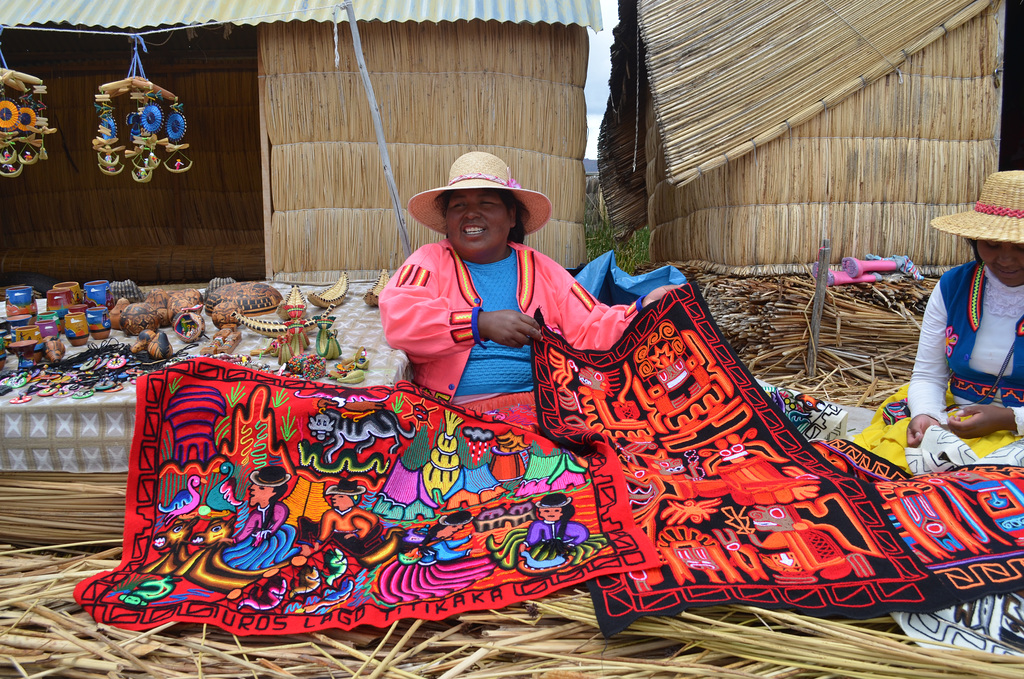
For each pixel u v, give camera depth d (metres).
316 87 4.58
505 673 1.68
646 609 1.68
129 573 1.94
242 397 2.21
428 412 2.29
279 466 2.18
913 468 2.39
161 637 1.76
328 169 4.70
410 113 4.65
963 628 1.69
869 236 4.52
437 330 2.50
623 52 7.19
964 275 2.52
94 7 4.36
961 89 4.43
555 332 2.68
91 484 2.27
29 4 4.33
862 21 4.41
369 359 2.79
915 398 2.60
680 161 4.33
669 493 2.10
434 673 1.70
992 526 1.94
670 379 2.64
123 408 2.20
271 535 2.02
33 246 7.57
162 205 7.50
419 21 4.28
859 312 4.08
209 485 2.16
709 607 1.81
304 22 4.48
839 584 1.76
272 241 4.80
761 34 4.55
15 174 3.21
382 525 2.07
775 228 4.50
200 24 4.23
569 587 1.89
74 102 7.14
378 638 1.78
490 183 2.63
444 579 1.85
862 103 4.39
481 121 4.70
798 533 1.92
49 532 2.30
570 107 4.86
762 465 2.25
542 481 2.20
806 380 4.07
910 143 4.46
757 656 1.70
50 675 1.73
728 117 4.41
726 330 4.24
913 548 1.89
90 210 7.46
